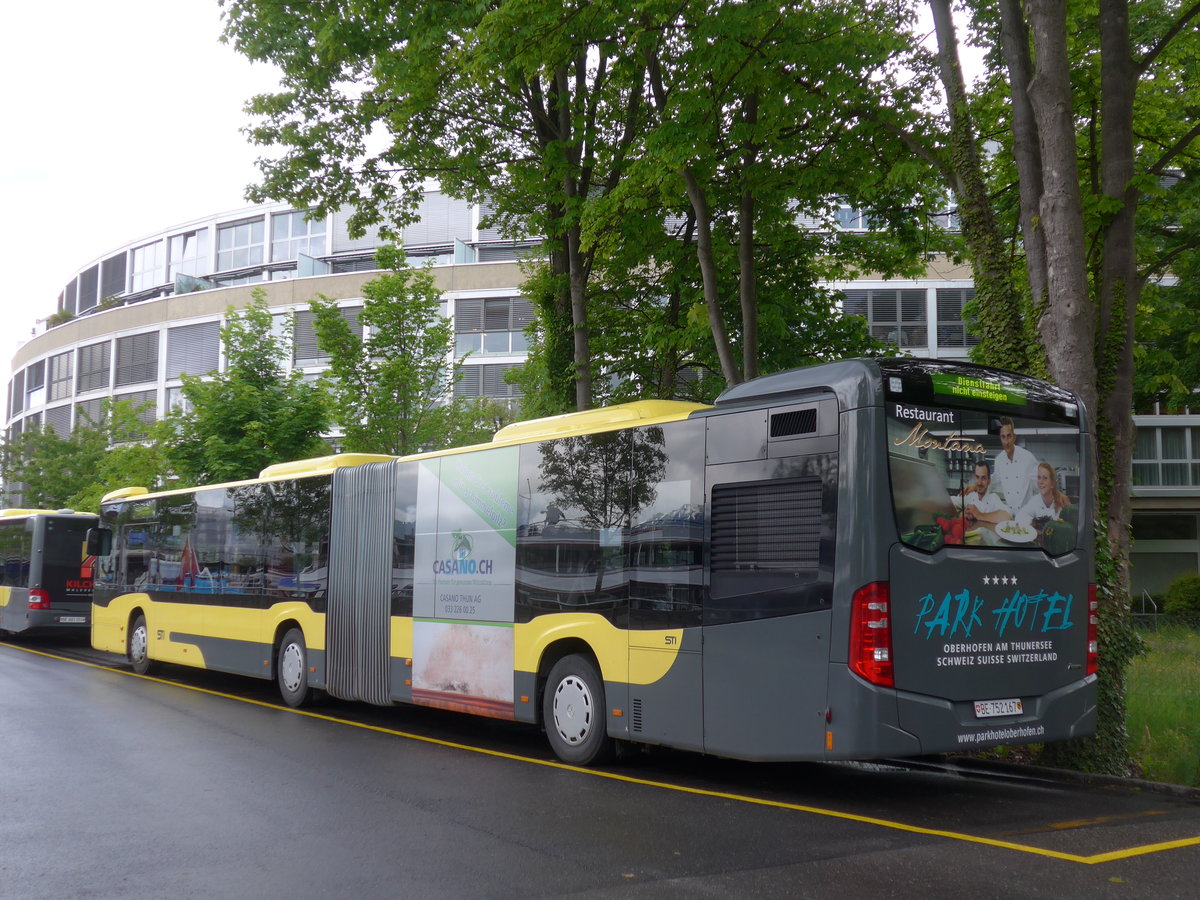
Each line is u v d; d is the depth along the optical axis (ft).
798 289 65.67
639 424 29.78
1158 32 45.06
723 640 26.27
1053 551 26.16
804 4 41.91
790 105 43.16
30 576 76.48
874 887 17.34
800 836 21.16
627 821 22.65
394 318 75.15
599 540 30.58
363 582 41.50
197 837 21.25
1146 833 21.34
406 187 65.82
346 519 43.06
